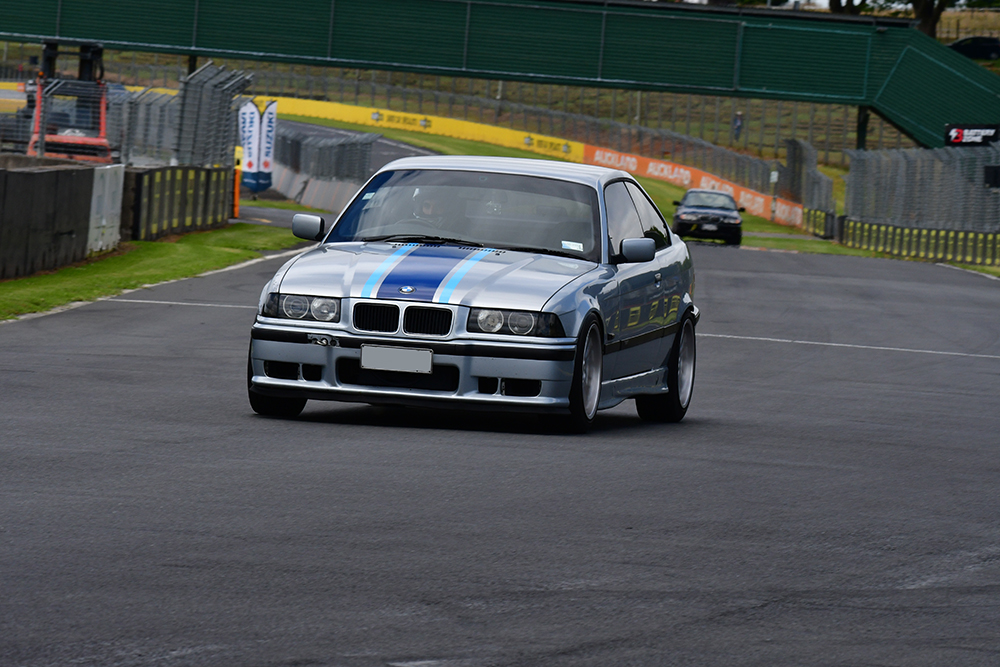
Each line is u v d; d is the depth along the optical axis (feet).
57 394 97.76
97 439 77.36
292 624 43.14
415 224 94.32
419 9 564.30
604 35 563.89
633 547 55.62
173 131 319.88
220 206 313.53
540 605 46.42
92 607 44.32
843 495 70.28
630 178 105.29
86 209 224.53
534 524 59.06
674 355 104.06
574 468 73.87
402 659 40.04
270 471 68.80
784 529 60.64
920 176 438.40
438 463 73.05
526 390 83.56
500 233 93.09
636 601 47.42
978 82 567.59
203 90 316.40
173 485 64.28
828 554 56.03
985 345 184.75
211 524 56.34
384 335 83.25
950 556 56.65
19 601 44.65
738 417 107.14
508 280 85.05
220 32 565.53
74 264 219.20
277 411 90.38
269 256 263.49
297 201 472.85
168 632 41.93
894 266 357.20
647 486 69.62
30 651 39.78
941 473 79.87
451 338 82.69
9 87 435.12
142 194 262.06
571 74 567.18
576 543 55.88
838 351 169.48
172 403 95.66
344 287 84.74
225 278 217.56
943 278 319.06
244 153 429.38
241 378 114.32
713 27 565.12
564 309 84.07
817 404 118.32
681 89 568.00
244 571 49.24
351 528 56.65
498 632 43.11
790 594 49.32
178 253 248.32
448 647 41.37
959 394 130.93
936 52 567.18
